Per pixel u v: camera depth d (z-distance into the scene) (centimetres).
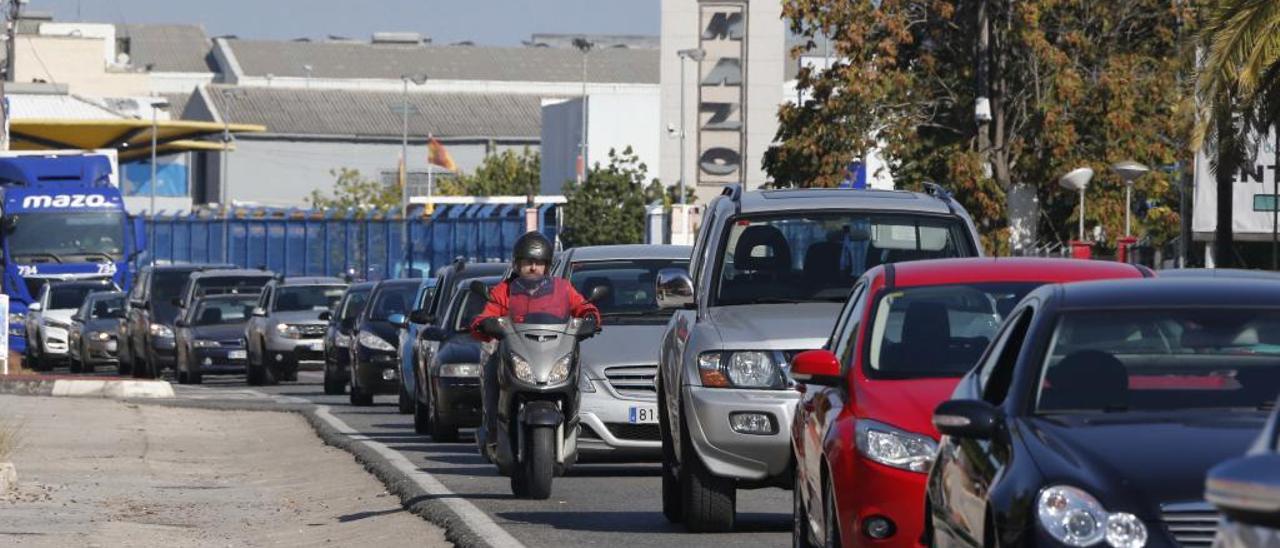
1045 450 1591
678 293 3025
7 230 11575
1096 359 1744
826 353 2264
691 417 2839
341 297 7812
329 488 3919
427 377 5034
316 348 8362
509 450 3297
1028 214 10050
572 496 3475
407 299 6881
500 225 13212
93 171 11794
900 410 2102
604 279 4012
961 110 10244
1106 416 1669
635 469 4091
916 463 2050
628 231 17962
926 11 10119
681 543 2780
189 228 16088
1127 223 8719
